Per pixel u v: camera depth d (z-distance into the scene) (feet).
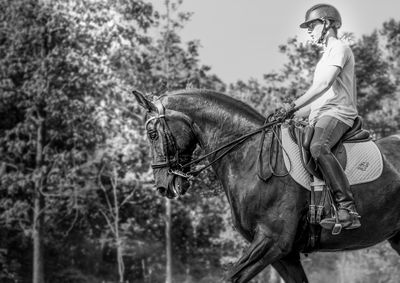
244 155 21.45
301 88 63.05
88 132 73.36
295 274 21.84
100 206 75.15
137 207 81.35
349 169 20.94
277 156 21.12
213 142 21.79
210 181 28.86
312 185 20.80
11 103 75.25
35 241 70.79
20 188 74.28
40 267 70.49
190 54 67.41
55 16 70.33
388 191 21.08
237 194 21.38
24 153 76.64
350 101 21.24
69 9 71.36
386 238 21.84
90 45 71.31
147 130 21.95
